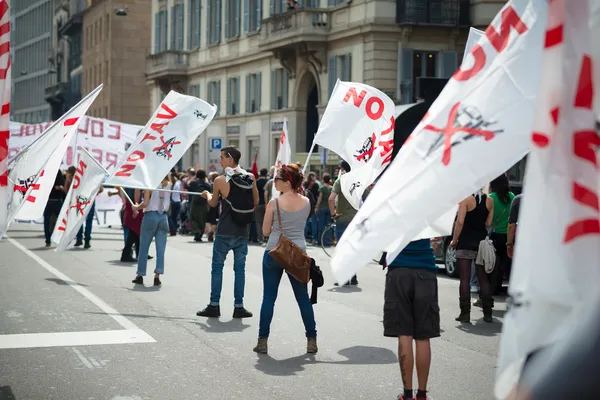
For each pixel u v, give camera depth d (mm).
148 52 77562
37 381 7527
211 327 10469
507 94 4789
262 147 49062
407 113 24375
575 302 3125
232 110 53438
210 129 55875
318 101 43938
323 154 34938
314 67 43156
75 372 7906
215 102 55719
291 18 42750
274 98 47719
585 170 3264
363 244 4812
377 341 9758
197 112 12195
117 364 8281
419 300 6652
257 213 27266
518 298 3236
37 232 28250
